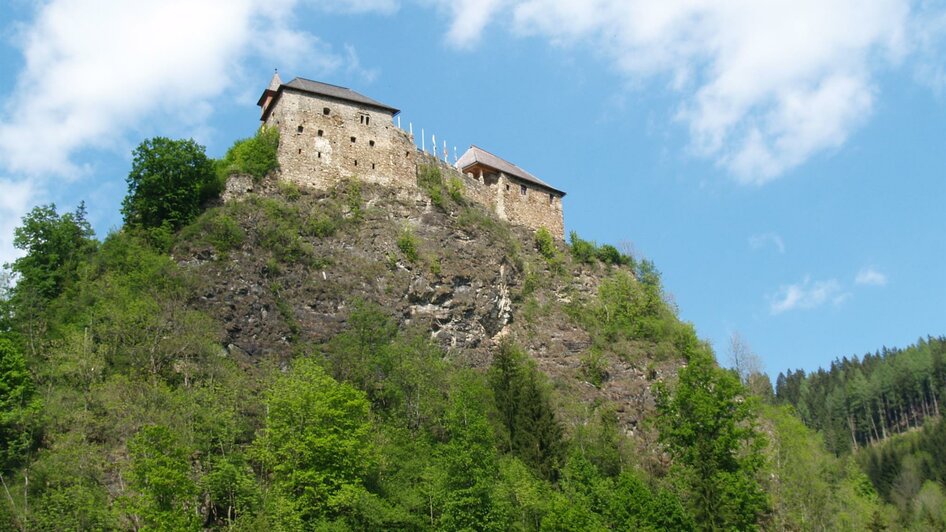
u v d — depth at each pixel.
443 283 80.00
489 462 58.47
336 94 87.25
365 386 65.81
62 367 58.66
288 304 71.81
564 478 62.94
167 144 77.44
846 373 167.25
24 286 69.19
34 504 50.50
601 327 88.94
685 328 92.12
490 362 78.62
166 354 62.75
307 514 52.53
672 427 71.06
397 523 54.34
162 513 47.31
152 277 68.25
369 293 76.06
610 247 101.00
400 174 87.44
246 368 65.56
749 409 72.12
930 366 155.75
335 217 80.50
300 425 55.84
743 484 64.88
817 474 77.38
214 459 55.00
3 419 54.44
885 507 93.56
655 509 60.38
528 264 91.56
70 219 76.56
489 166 97.19
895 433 151.38
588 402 78.50
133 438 53.56
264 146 82.25
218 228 72.88
